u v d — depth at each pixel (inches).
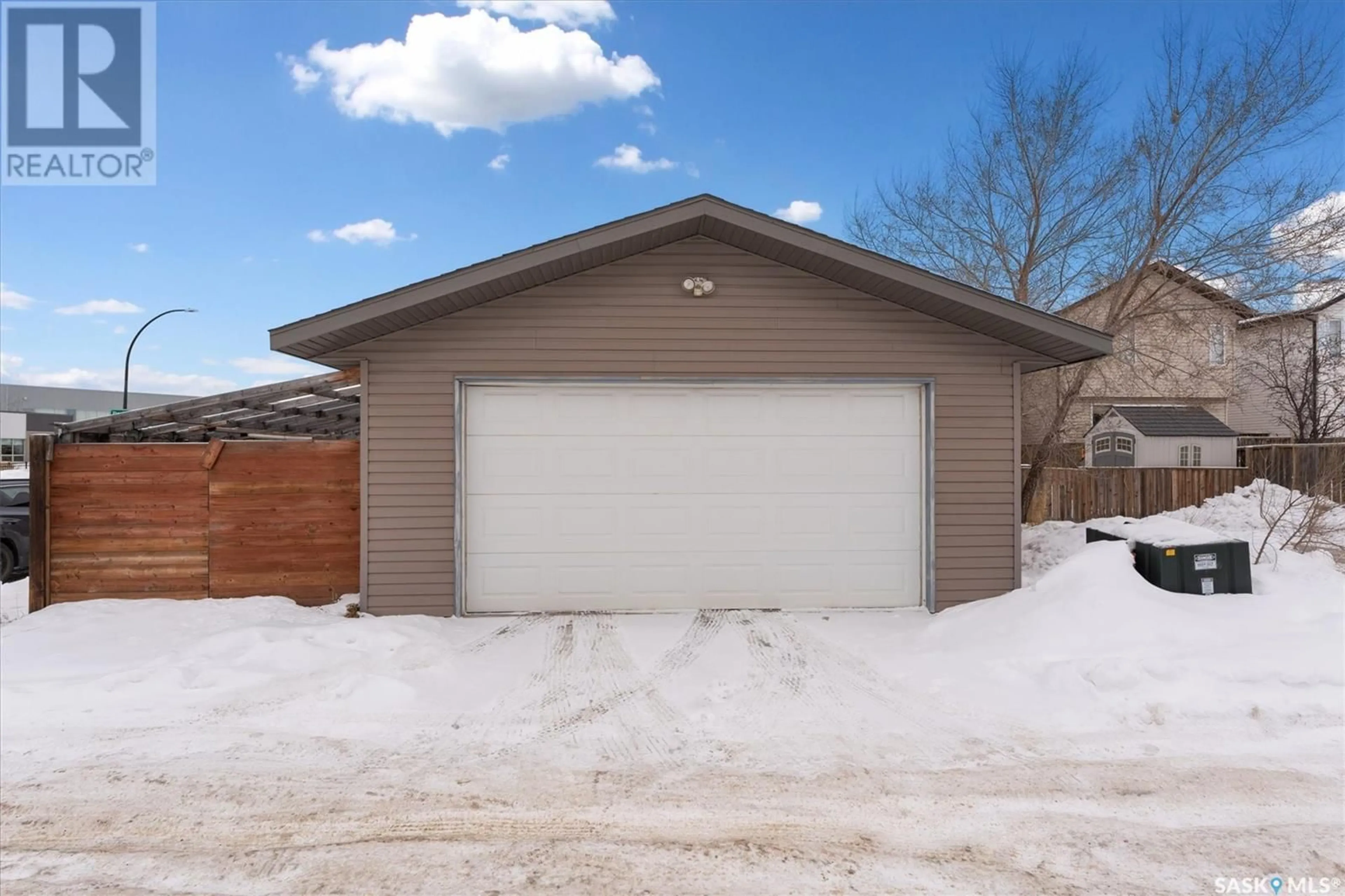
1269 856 126.8
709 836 133.6
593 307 301.0
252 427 433.1
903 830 135.8
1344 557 362.6
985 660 226.1
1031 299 530.3
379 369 294.5
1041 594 261.0
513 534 301.3
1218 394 602.5
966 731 181.3
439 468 296.4
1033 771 159.3
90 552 310.3
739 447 307.4
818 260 286.4
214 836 134.0
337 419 459.8
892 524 311.1
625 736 179.0
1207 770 159.3
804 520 308.7
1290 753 167.0
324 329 261.0
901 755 167.8
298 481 317.7
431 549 295.9
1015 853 128.2
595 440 303.9
